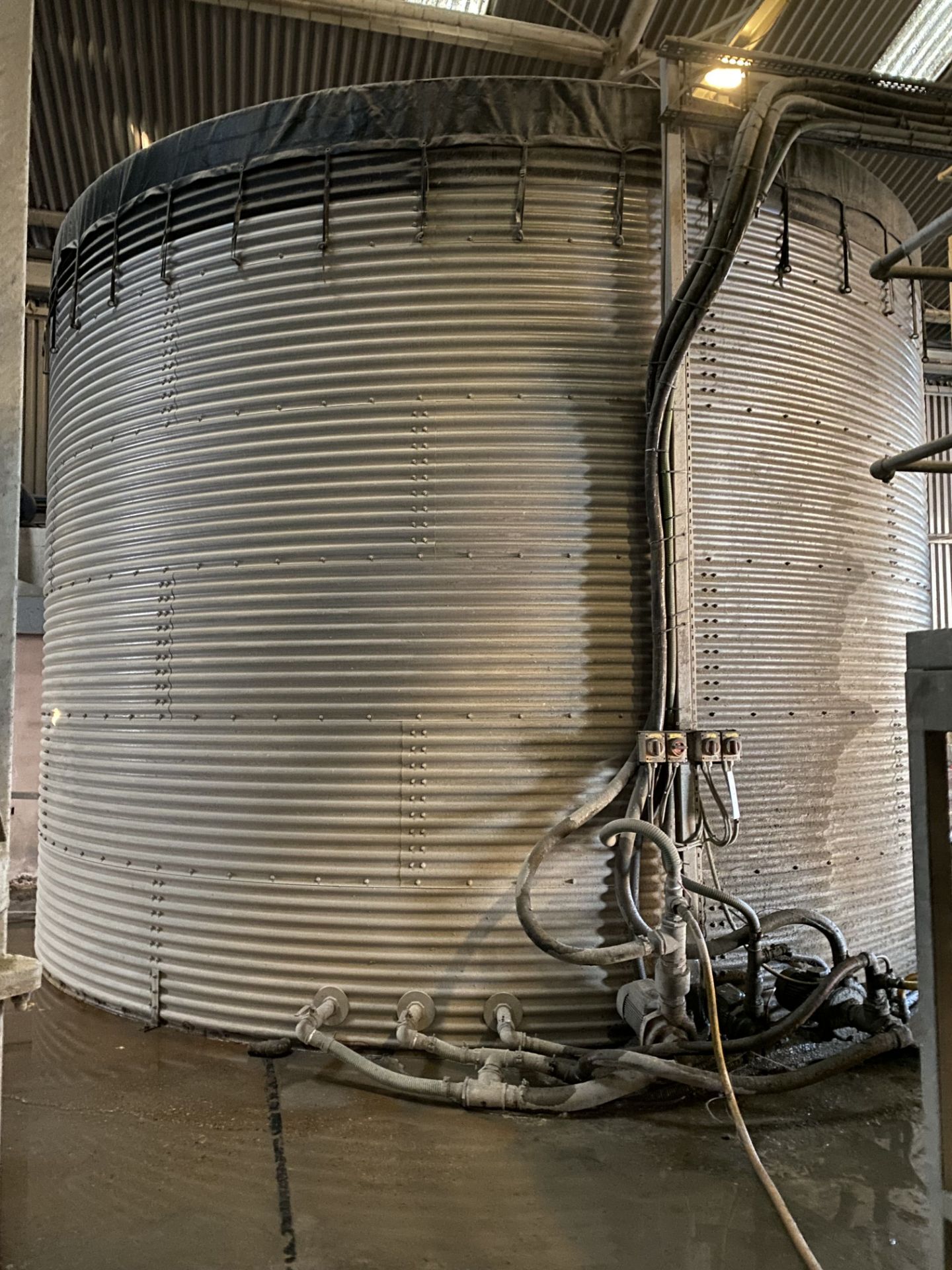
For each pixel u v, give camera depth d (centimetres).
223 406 372
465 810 338
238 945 351
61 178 660
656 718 339
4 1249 214
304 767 347
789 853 374
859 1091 307
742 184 302
